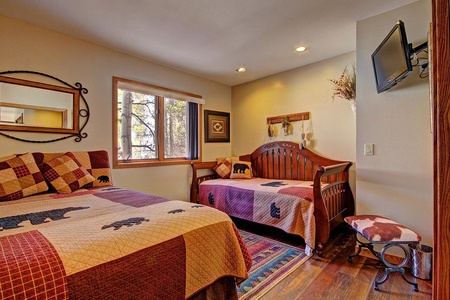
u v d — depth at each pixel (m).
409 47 1.81
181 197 3.71
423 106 2.04
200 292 1.27
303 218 2.45
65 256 0.87
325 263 2.18
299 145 3.59
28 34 2.33
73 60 2.62
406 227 1.93
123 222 1.20
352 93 2.80
